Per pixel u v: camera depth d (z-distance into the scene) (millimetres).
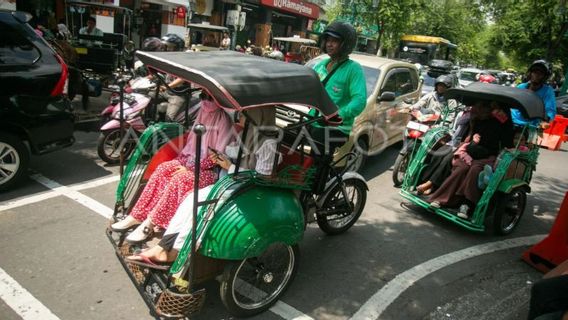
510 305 3570
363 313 3227
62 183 4867
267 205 2783
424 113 7008
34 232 3762
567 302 2146
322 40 3848
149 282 2908
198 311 2701
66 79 4723
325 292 3438
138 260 2754
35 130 4484
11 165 4426
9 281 3084
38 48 4504
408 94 7453
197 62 2828
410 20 18234
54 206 4293
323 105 2986
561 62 24797
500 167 4641
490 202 4855
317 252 4082
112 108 5789
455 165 4980
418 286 3695
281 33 26031
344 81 3834
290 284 3213
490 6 23516
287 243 2898
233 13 17797
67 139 4891
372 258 4094
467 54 40281
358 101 3699
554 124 11445
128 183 3457
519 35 22750
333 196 4160
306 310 3178
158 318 2836
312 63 6422
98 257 3506
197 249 2594
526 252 4395
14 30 4355
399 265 4023
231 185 2699
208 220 2600
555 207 6418
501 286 3863
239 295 3062
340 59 3873
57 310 2854
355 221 4594
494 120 4973
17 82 4281
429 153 5383
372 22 18438
